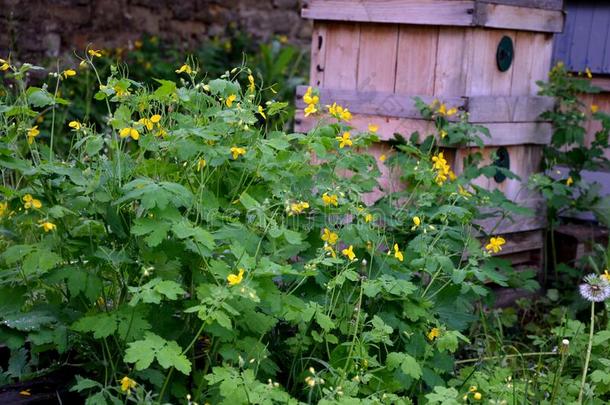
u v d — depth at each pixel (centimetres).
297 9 1130
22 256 313
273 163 331
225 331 297
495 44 507
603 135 570
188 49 1012
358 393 333
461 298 406
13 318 303
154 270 313
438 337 339
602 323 460
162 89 322
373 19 514
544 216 545
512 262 541
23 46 845
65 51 881
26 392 329
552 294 520
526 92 537
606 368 356
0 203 324
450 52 495
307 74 1082
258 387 285
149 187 287
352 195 370
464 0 481
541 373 388
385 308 356
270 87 366
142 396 286
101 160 329
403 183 493
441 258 363
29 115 336
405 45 511
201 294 292
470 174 471
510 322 479
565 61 664
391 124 512
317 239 357
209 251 299
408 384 335
